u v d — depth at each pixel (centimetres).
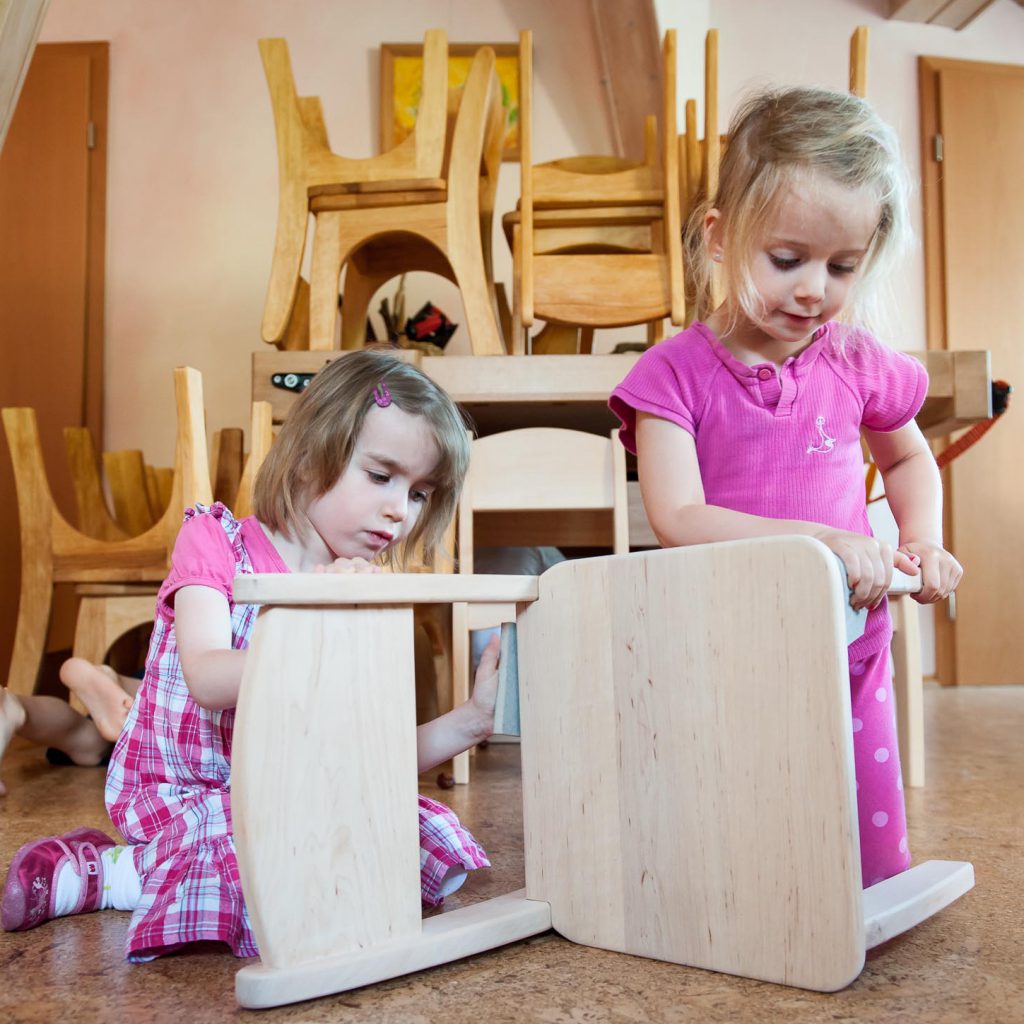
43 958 87
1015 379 353
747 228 98
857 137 97
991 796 154
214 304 330
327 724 78
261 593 74
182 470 183
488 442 179
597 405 211
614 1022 70
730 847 80
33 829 138
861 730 106
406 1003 75
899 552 92
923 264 353
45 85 335
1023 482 352
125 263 331
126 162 334
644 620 85
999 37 364
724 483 108
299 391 194
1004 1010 71
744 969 79
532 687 92
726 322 109
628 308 197
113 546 202
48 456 322
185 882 88
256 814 74
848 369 112
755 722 79
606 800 87
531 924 89
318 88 336
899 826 107
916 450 117
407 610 83
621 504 178
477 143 200
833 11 353
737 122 107
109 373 328
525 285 196
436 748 96
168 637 102
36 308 327
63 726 191
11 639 309
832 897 75
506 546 231
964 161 356
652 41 307
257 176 334
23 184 331
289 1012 73
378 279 243
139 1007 75
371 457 100
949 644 347
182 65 337
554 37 336
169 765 100
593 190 203
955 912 95
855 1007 72
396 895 81
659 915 84
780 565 78
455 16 337
